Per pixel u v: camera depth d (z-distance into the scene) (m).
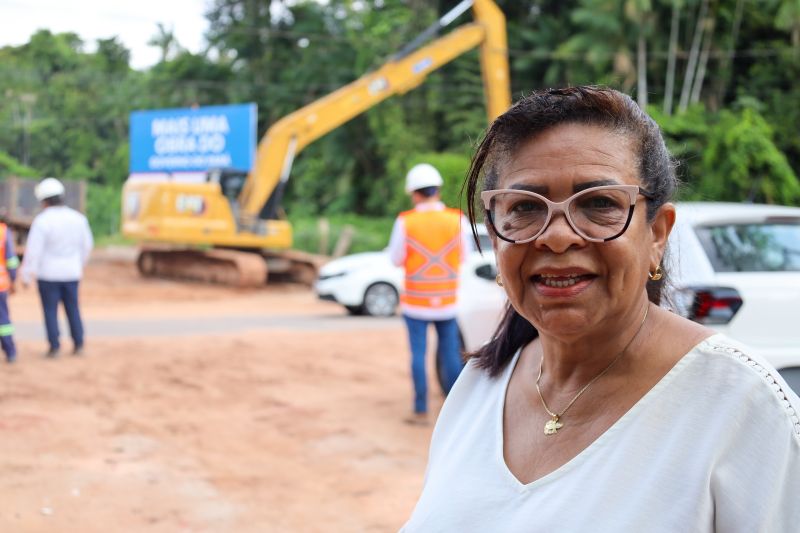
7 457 5.94
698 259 4.96
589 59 34.53
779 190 25.53
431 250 6.87
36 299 17.52
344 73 42.22
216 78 48.47
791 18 33.25
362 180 42.22
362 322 14.23
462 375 1.91
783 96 33.88
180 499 5.21
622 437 1.45
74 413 7.29
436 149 39.84
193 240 20.98
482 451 1.67
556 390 1.62
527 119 1.54
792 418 1.36
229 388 8.41
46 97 55.84
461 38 21.86
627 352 1.53
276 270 22.19
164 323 13.86
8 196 27.91
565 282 1.51
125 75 57.09
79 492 5.29
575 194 1.49
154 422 7.06
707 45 35.38
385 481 5.59
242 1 47.81
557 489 1.48
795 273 5.02
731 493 1.34
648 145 1.55
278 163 21.14
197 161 24.38
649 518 1.36
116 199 45.00
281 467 5.88
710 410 1.39
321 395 8.14
